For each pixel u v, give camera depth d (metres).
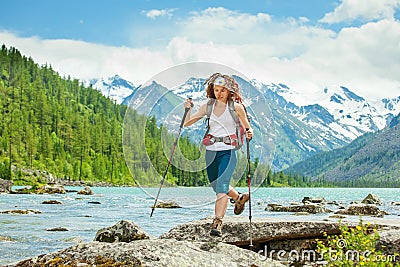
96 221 18.70
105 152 111.62
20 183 86.31
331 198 62.72
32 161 100.44
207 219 8.82
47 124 117.25
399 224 8.73
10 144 94.88
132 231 8.66
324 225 8.18
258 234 8.10
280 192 88.12
